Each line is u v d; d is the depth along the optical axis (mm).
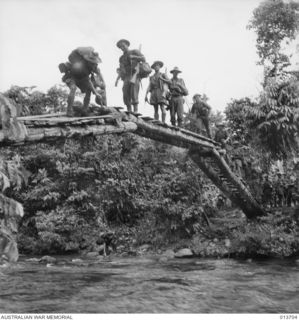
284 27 21219
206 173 16891
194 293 8734
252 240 15906
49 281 10094
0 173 4277
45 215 19781
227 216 20656
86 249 19344
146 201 20141
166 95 14539
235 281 10359
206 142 15352
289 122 15727
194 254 16984
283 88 15891
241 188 17125
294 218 17125
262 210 18422
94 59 10477
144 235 19328
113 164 20688
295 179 19000
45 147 21469
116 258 16594
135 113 11742
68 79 10594
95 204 20797
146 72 12508
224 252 16297
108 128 10352
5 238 4000
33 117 9688
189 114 20391
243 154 19812
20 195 20859
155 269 12820
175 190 19391
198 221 19031
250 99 18297
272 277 11070
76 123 9445
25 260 15672
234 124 22906
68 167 20453
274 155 17328
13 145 7859
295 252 15773
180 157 20719
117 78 12703
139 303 7785
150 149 22062
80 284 9711
